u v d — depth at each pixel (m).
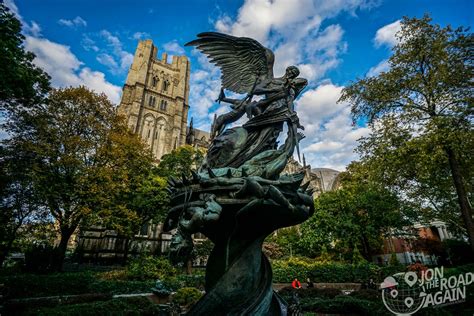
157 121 58.22
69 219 21.95
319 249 32.97
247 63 6.70
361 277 21.95
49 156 21.27
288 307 5.85
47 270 20.38
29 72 14.03
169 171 33.72
